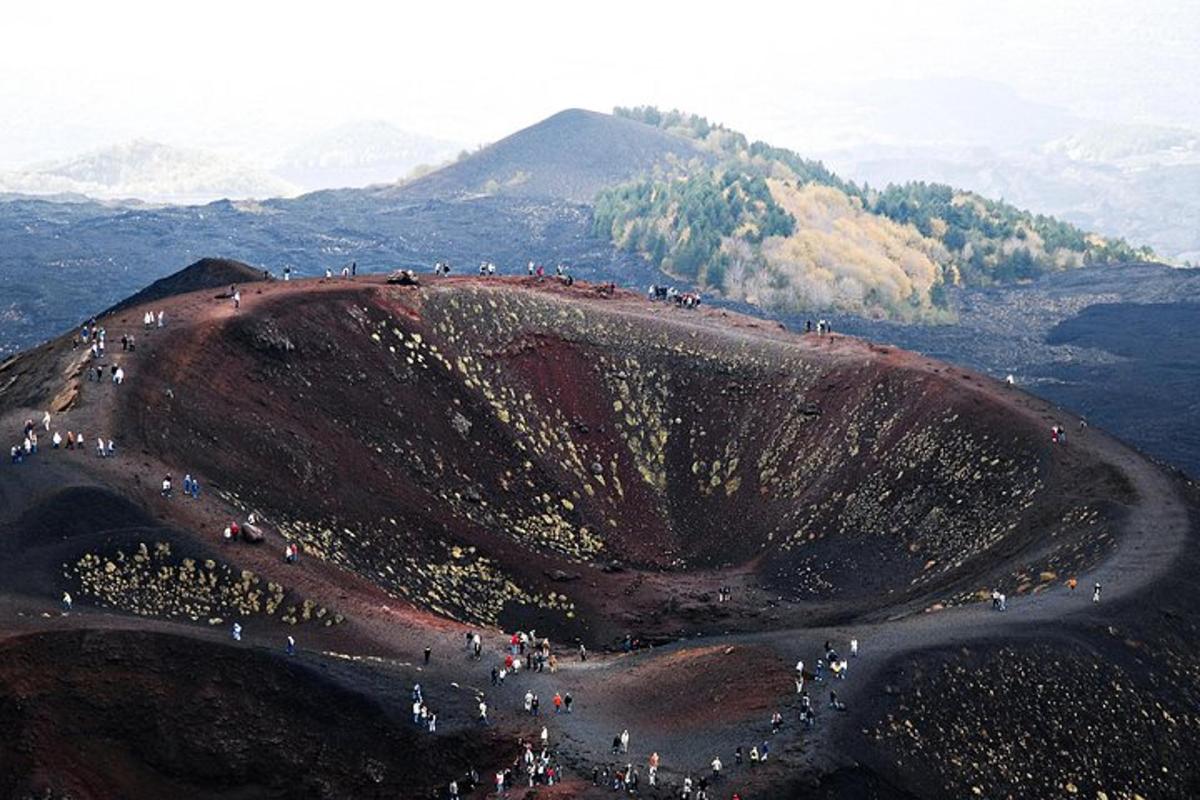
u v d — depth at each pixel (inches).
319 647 3245.6
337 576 3742.6
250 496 4010.8
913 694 3053.6
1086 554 4008.4
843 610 4461.1
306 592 3484.3
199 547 3464.6
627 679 3344.0
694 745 2888.8
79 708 2714.1
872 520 5024.6
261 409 4571.9
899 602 4301.2
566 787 2731.3
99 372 4254.4
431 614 3841.0
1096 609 3550.7
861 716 2940.5
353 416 4909.0
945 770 2871.6
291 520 4010.8
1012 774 2947.8
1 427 3919.8
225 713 2810.0
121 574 3304.6
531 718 3068.4
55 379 4293.8
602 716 3105.3
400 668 3198.8
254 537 3641.7
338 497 4384.8
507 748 2930.6
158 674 2824.8
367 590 3767.2
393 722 2918.3
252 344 4847.4
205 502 3764.8
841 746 2824.8
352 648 3307.1
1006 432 5039.4
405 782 2827.3
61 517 3408.0
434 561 4394.7
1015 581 3973.9
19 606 3036.4
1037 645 3334.2
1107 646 3410.4
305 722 2864.2
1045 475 4726.9
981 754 2967.5
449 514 4753.9
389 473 4756.4
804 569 4886.8
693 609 4537.4
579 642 4183.1
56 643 2795.3
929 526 4845.0
